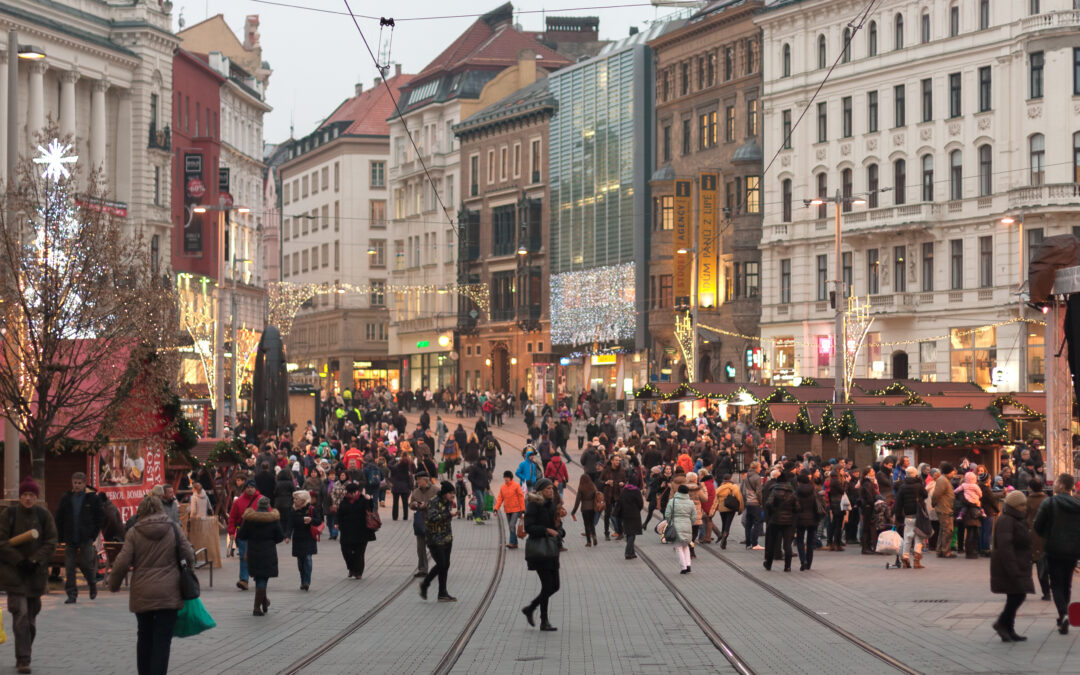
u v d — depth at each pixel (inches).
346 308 5295.3
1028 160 2635.3
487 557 1193.4
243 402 2465.6
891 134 2898.6
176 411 1062.4
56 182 1047.0
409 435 2277.3
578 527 1510.8
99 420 1010.1
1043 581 854.5
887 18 2910.9
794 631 743.1
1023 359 2605.8
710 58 3410.4
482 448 2101.4
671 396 2353.6
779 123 3159.5
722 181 3348.9
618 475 1358.3
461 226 4429.1
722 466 1477.6
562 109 3996.1
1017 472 1273.4
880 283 2923.2
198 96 3427.7
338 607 863.1
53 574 983.0
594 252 3828.7
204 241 3336.6
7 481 929.5
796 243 3093.0
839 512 1230.9
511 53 4630.9
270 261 6230.3
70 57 2755.9
